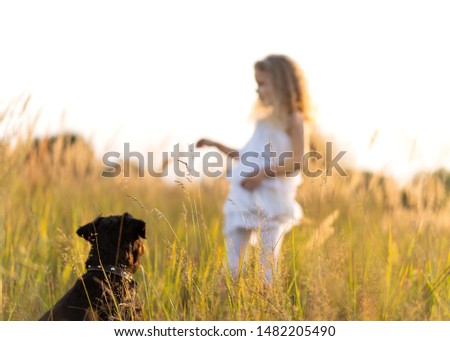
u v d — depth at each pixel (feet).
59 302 22.45
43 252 29.91
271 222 25.96
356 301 24.00
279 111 26.50
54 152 37.60
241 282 21.74
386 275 24.80
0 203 30.40
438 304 24.64
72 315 21.77
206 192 43.19
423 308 24.47
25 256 29.19
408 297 25.26
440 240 28.14
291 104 26.53
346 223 30.22
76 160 38.11
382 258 26.94
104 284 22.31
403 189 32.37
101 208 35.76
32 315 25.32
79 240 27.04
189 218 37.78
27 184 35.91
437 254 27.20
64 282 27.02
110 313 21.40
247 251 24.77
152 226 34.14
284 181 26.30
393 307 23.81
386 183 32.35
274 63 26.86
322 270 23.06
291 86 26.55
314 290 22.47
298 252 25.09
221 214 37.09
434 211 28.60
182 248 22.39
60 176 37.60
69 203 35.12
